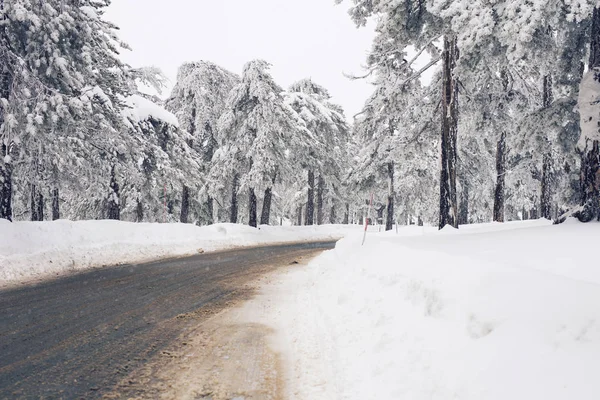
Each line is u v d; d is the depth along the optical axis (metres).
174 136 22.77
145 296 8.12
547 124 14.52
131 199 25.45
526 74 20.12
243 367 4.60
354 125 26.09
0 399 3.63
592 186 10.53
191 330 5.94
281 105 27.14
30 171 14.33
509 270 4.39
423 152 19.69
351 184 28.27
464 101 19.34
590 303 3.09
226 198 33.06
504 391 2.68
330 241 28.73
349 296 6.89
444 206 15.29
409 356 3.92
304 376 4.36
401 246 8.13
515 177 26.03
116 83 17.16
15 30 12.73
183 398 3.80
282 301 8.16
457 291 4.43
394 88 17.36
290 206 47.62
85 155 15.46
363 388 3.78
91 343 5.20
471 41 11.20
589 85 10.86
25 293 8.16
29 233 11.87
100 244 14.00
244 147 26.89
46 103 12.34
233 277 10.97
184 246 17.78
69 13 13.55
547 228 10.29
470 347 3.43
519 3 10.16
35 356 4.69
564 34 14.44
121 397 3.75
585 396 2.28
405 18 15.01
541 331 3.05
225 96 30.80
